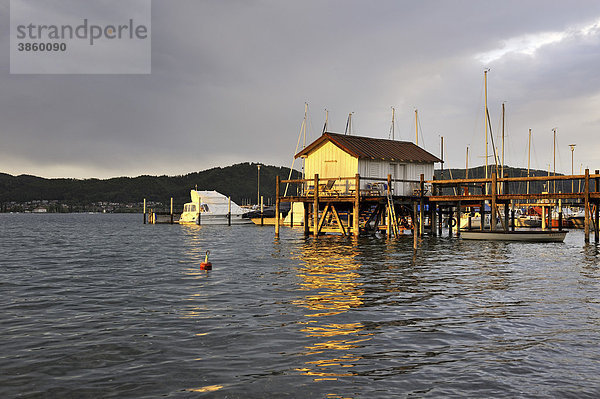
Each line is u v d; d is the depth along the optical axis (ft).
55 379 31.32
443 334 41.34
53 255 113.80
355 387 30.04
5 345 38.55
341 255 102.37
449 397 28.63
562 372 32.63
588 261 93.15
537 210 293.43
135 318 47.50
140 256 110.22
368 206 148.46
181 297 58.03
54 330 43.16
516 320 46.16
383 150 154.61
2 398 28.25
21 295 60.23
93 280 72.33
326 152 150.71
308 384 30.48
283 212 346.95
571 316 47.80
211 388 29.81
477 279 70.49
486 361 34.68
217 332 42.01
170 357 35.53
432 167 162.81
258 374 32.12
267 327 43.57
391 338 40.14
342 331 42.19
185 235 207.82
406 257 98.48
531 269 81.46
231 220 317.42
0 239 182.60
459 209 151.74
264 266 85.97
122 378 31.45
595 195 123.65
